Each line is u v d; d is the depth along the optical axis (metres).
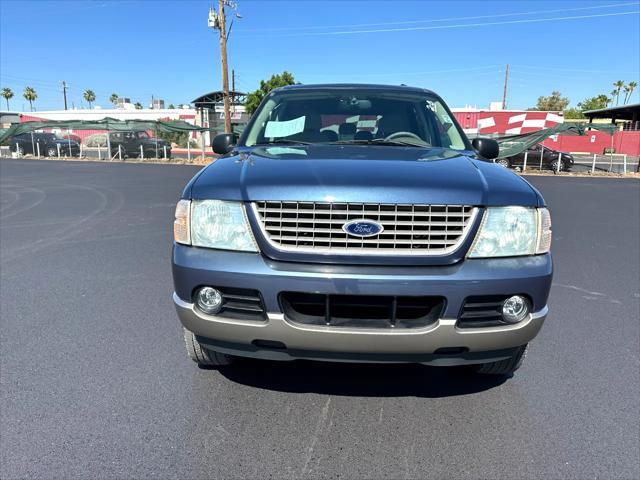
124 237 7.14
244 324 2.32
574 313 4.27
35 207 9.95
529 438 2.50
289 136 3.54
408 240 2.24
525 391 2.96
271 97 4.03
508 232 2.32
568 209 10.77
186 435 2.49
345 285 2.20
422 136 3.53
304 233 2.27
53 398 2.80
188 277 2.36
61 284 4.88
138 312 4.14
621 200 12.52
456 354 2.37
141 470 2.23
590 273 5.54
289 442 2.45
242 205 2.33
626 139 31.47
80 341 3.56
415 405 2.80
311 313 2.34
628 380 3.10
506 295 2.29
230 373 3.13
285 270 2.24
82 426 2.55
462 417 2.69
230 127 29.06
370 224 2.23
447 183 2.32
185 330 2.85
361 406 2.78
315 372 3.16
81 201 10.84
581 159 31.50
